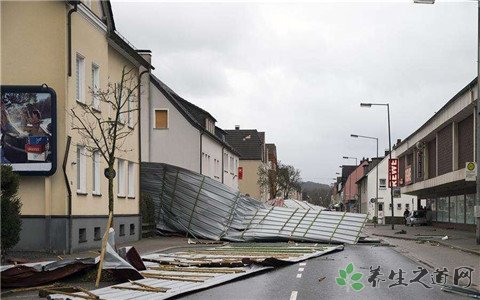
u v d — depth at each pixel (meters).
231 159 62.84
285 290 12.06
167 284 12.45
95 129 22.31
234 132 87.44
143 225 30.59
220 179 54.75
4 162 18.81
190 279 13.23
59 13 19.48
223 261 17.23
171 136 43.97
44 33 19.45
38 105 18.98
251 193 84.06
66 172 19.20
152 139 44.12
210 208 32.81
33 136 18.92
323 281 13.59
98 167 22.75
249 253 21.33
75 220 19.73
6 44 19.36
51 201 19.14
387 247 26.59
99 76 22.92
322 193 173.00
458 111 32.31
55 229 19.03
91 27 21.92
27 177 19.03
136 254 14.87
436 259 19.30
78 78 21.16
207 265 16.47
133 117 28.67
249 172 84.38
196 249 24.02
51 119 18.97
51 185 19.17
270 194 88.19
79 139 20.50
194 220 32.75
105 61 23.55
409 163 58.41
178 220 32.97
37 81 19.36
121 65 26.94
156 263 17.00
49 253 18.80
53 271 12.53
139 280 12.91
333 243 29.17
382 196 81.94
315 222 30.83
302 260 18.95
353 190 114.38
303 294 11.48
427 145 47.59
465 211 42.25
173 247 24.05
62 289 11.31
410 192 55.34
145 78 43.97
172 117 43.97
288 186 90.00
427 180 43.53
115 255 12.73
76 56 20.34
